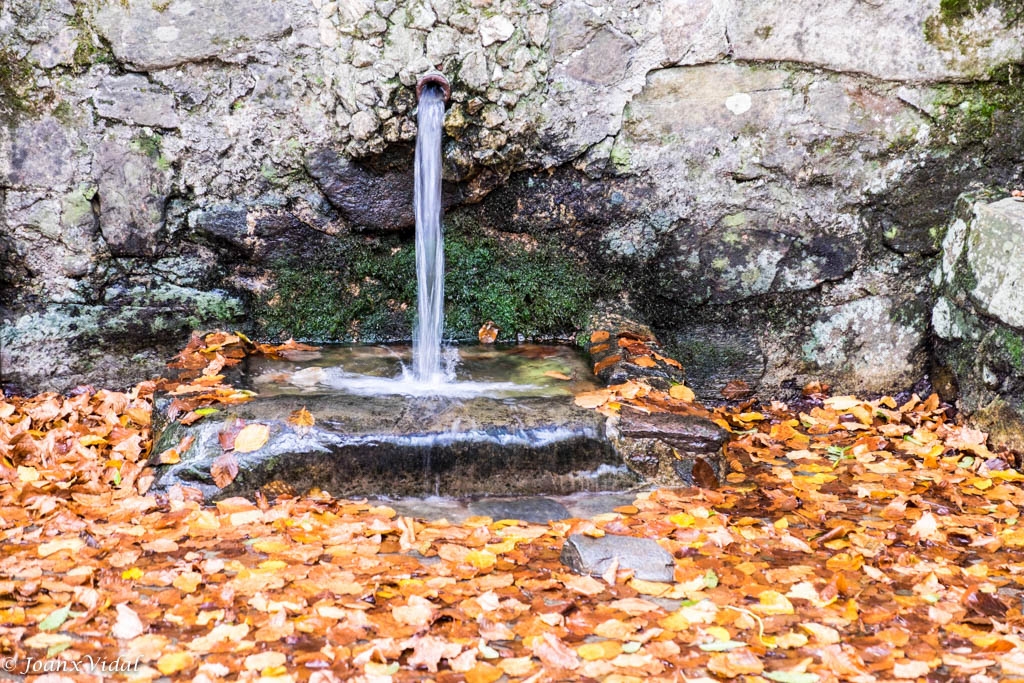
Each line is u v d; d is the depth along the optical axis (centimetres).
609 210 398
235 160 380
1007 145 393
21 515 288
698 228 399
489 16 369
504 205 400
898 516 304
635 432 327
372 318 412
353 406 328
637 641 229
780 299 408
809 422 389
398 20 366
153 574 254
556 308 413
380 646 223
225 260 396
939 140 388
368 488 312
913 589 258
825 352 411
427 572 261
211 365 362
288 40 369
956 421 381
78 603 243
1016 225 349
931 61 379
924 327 408
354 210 392
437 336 396
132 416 361
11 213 375
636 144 389
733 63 380
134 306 391
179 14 363
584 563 261
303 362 380
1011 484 329
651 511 301
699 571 262
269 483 305
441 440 313
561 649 223
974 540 287
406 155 384
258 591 246
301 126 378
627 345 388
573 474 321
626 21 376
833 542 284
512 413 326
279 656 220
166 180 379
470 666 220
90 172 375
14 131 369
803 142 387
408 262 405
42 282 384
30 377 385
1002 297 353
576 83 381
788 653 228
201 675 212
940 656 227
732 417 394
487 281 412
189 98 373
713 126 387
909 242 398
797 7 373
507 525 291
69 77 367
